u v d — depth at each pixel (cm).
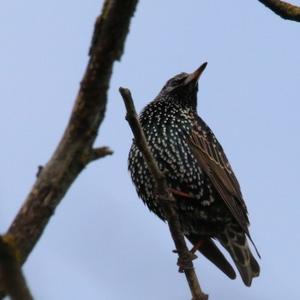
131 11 569
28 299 476
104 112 601
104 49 576
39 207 578
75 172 596
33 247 574
